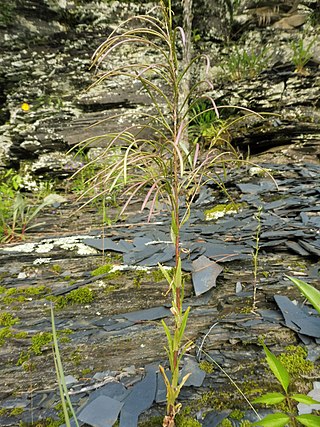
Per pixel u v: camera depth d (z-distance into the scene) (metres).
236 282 1.55
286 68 3.72
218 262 1.67
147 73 3.74
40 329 1.36
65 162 3.52
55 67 3.70
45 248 2.01
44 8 3.56
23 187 3.49
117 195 2.86
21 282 1.68
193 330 1.30
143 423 0.98
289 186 2.62
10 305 1.50
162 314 1.40
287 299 1.40
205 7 4.01
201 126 3.43
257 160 3.41
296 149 3.43
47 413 1.03
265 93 3.62
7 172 3.50
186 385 1.07
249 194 2.54
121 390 1.07
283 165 3.17
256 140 3.55
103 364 1.19
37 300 1.53
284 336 1.24
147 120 3.62
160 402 1.03
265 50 4.03
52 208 2.82
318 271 1.59
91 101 3.68
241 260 1.69
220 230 2.01
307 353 1.16
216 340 1.25
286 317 1.30
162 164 0.86
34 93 3.68
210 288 1.51
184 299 1.48
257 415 0.98
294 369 1.11
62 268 1.78
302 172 2.93
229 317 1.35
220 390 1.06
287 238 1.84
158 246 1.90
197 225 2.13
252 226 2.01
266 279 1.55
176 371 0.87
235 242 1.86
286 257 1.72
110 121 3.63
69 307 1.48
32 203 3.08
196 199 2.61
